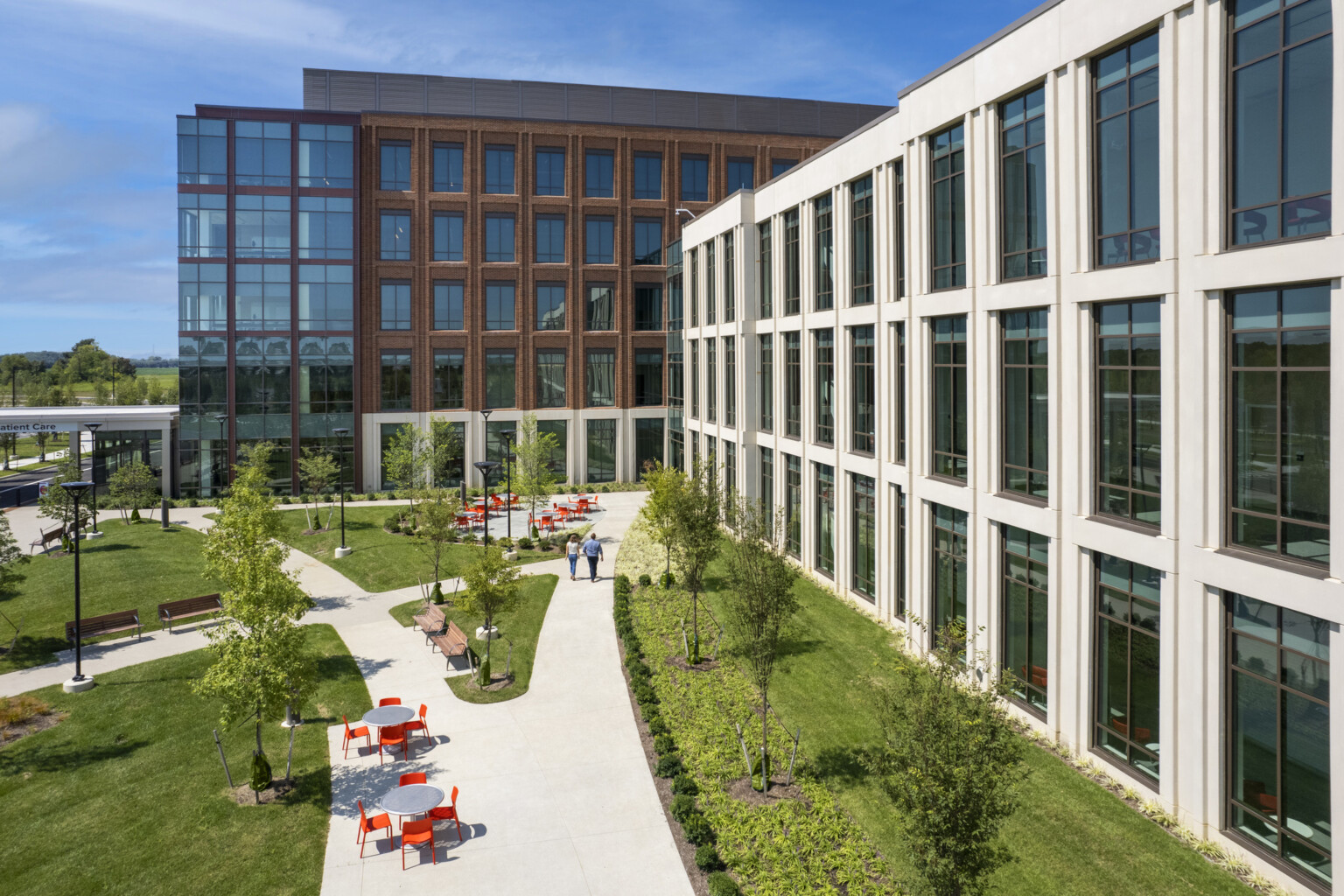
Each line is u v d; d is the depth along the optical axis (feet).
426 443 147.54
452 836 47.75
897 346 77.15
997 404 61.62
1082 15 51.42
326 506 148.56
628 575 101.81
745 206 112.16
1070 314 53.52
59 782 54.13
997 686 38.01
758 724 60.34
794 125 178.60
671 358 151.53
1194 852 43.29
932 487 69.92
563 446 169.99
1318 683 38.83
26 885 43.39
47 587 96.07
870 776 52.65
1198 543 44.27
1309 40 38.75
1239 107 42.47
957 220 67.00
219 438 154.71
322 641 80.69
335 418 158.81
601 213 168.25
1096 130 52.01
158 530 126.93
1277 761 40.88
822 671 68.95
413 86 162.20
